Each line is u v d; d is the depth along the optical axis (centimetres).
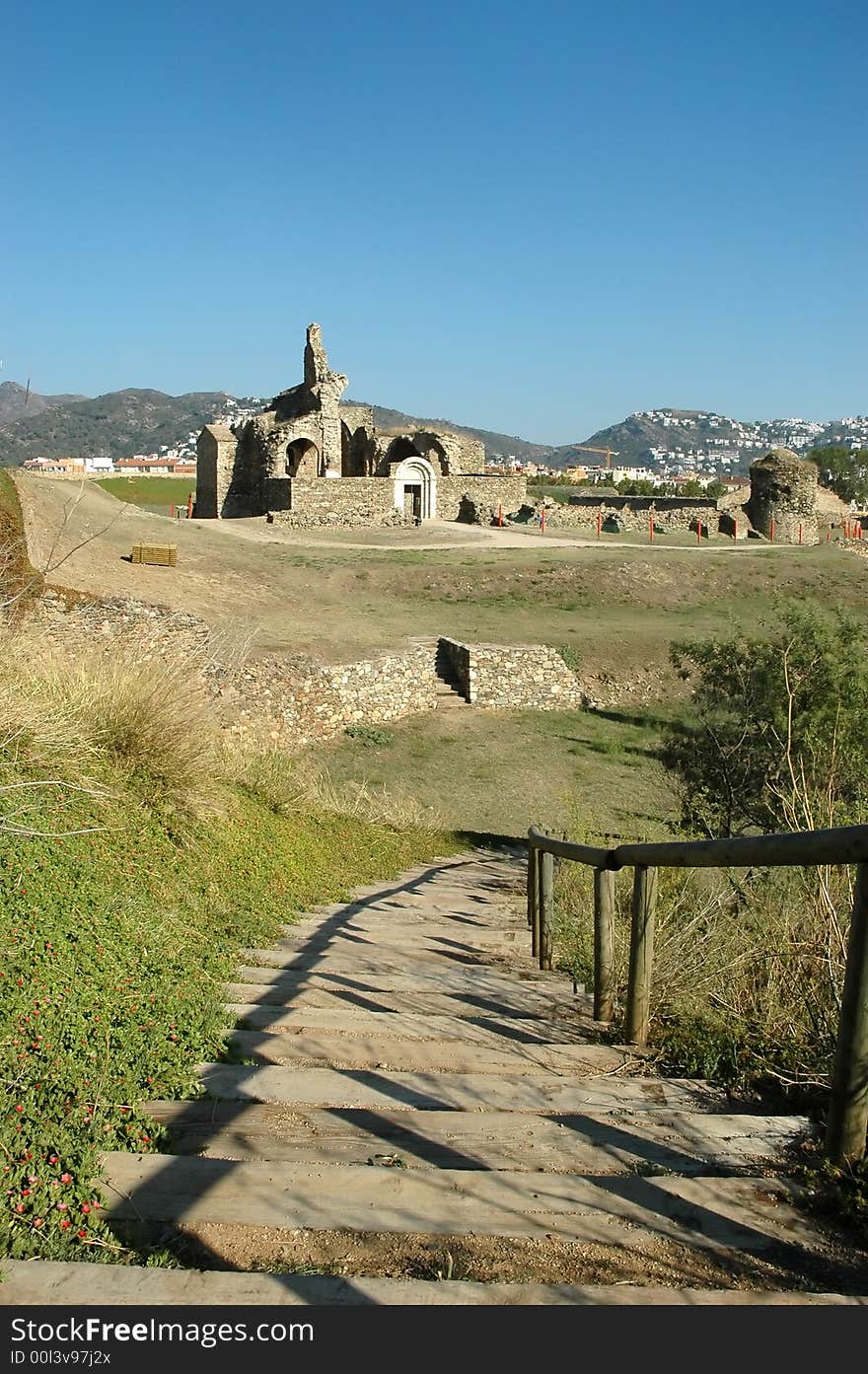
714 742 1540
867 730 1338
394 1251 251
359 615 2889
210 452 5253
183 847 694
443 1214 268
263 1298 221
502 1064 418
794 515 5369
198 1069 369
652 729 2445
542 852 671
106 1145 292
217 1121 324
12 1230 242
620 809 1856
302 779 1209
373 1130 327
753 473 5488
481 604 3231
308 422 5009
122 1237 251
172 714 780
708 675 1650
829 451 12156
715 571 3634
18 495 2561
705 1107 373
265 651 2200
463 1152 314
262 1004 473
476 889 1062
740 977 480
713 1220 273
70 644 916
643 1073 417
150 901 550
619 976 540
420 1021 473
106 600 1839
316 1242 253
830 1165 301
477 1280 237
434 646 2617
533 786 1961
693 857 391
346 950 640
